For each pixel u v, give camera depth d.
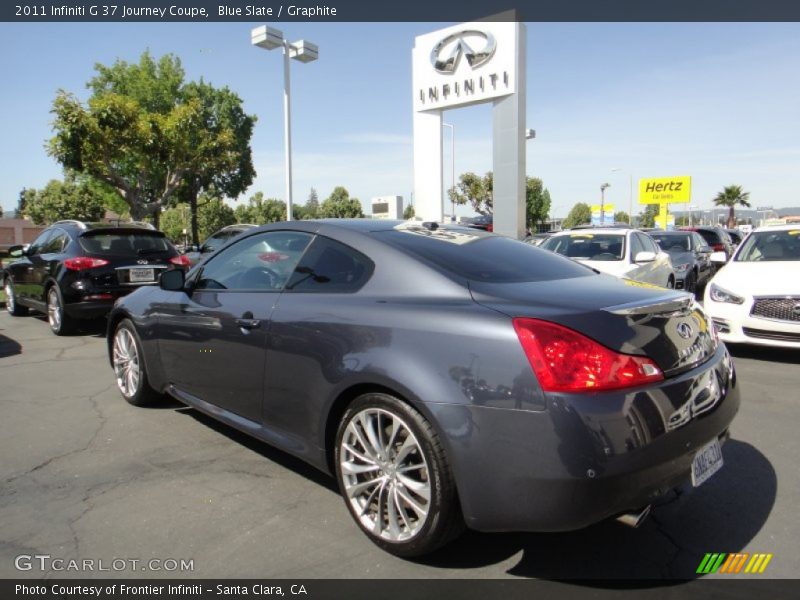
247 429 3.41
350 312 2.80
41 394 5.11
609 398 2.17
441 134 19.02
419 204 19.44
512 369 2.23
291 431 3.10
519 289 2.69
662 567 2.52
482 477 2.26
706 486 3.28
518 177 17.03
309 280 3.18
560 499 2.15
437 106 18.45
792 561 2.56
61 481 3.36
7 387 5.36
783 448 3.83
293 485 3.31
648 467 2.20
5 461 3.64
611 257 8.57
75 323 8.01
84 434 4.11
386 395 2.55
